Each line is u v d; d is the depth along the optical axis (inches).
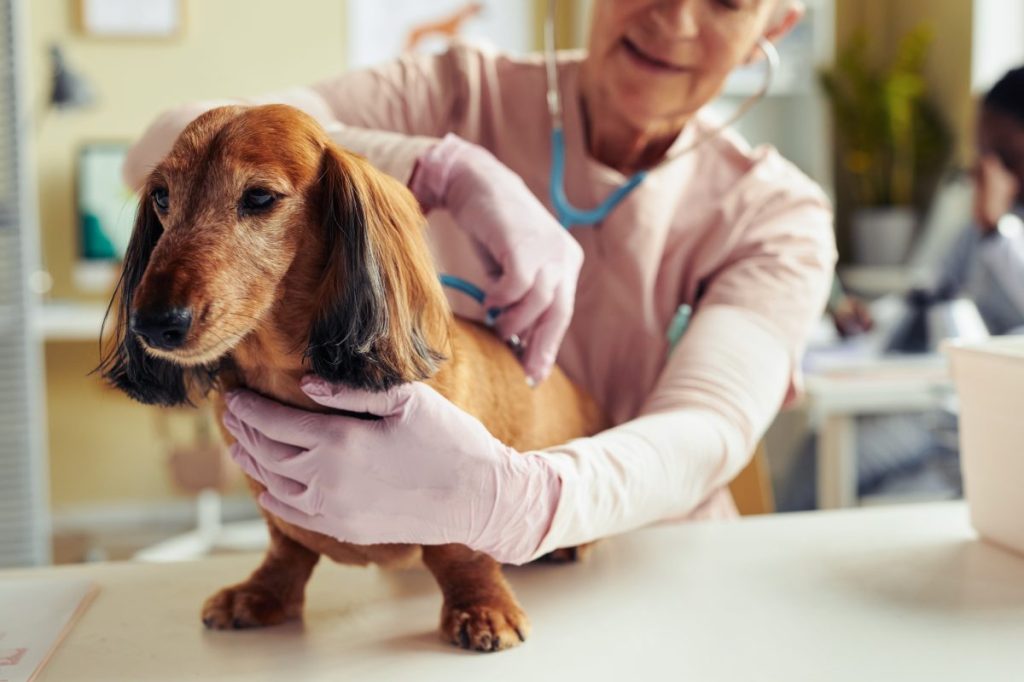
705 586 33.9
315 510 28.6
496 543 29.7
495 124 48.6
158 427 158.4
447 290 45.1
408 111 48.3
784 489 115.3
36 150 153.9
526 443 34.7
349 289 25.9
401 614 32.2
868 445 107.6
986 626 30.4
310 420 28.0
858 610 31.6
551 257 34.5
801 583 34.1
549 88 47.6
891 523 41.1
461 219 35.0
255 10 157.8
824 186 170.1
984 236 106.8
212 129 26.4
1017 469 36.1
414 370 27.0
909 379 94.2
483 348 33.2
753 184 47.6
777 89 168.7
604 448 33.7
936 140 166.2
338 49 161.3
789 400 45.8
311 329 26.6
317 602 33.5
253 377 29.2
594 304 47.1
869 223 172.1
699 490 37.6
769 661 27.9
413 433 27.7
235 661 28.5
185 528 157.2
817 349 113.1
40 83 153.2
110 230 153.4
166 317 23.8
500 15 165.3
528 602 32.7
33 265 109.0
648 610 31.8
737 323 42.6
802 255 45.9
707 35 42.6
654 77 43.5
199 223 25.3
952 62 165.6
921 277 154.3
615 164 48.8
